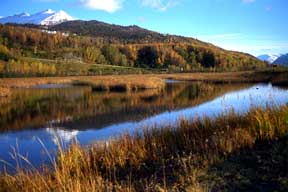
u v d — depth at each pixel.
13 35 137.00
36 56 123.19
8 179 6.91
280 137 7.62
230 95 30.97
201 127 9.36
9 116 22.03
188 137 8.41
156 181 6.41
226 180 5.90
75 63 116.12
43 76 79.00
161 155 7.88
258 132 8.02
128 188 5.90
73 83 57.34
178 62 135.62
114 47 146.12
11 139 15.13
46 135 15.86
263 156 6.78
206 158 6.97
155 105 25.52
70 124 18.61
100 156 8.12
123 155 7.93
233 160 6.83
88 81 54.22
